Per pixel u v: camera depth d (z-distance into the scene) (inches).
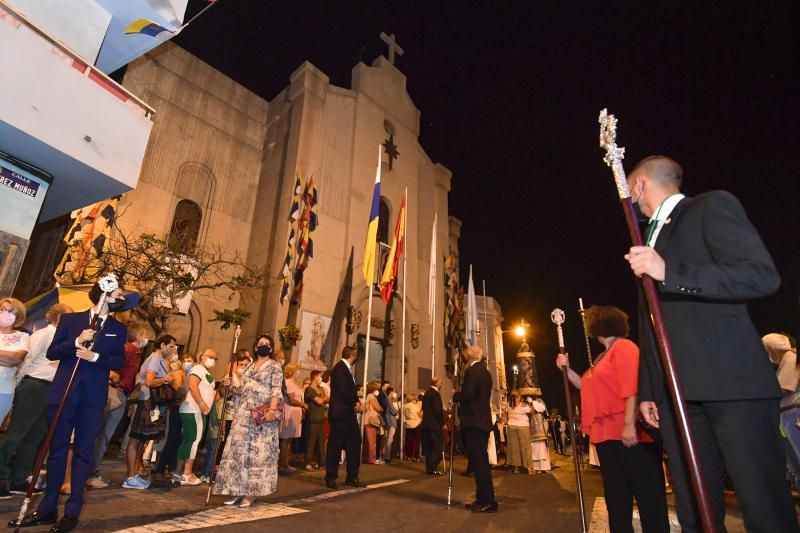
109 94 221.5
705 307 72.3
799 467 109.5
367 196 787.4
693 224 76.8
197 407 251.9
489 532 177.8
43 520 144.3
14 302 167.2
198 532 148.9
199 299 644.7
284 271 634.8
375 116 846.5
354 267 727.7
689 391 69.7
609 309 140.7
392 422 495.2
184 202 676.7
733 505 229.5
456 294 855.1
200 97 721.0
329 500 228.2
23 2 218.5
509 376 1208.2
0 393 160.2
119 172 223.0
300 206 677.3
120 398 225.1
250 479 192.4
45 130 191.9
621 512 118.6
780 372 205.3
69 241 459.8
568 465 544.4
